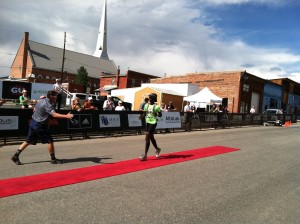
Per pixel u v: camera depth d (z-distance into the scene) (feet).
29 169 22.15
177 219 14.35
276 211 16.37
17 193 16.74
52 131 36.60
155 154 30.63
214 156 31.42
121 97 104.94
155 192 18.22
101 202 16.02
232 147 38.70
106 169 23.24
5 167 22.47
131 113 46.93
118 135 44.91
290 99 161.48
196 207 16.12
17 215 13.76
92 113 41.27
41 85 103.81
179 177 22.04
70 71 256.73
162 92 87.81
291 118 117.50
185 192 18.57
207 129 64.75
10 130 32.94
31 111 34.73
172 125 54.65
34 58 238.89
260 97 124.16
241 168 26.43
